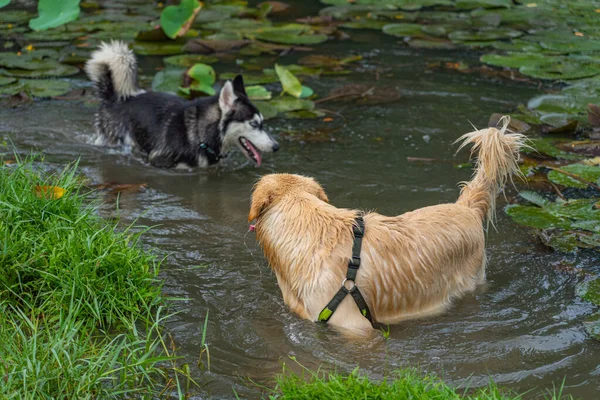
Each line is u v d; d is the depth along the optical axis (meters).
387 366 5.15
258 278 5.58
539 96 7.06
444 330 5.32
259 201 5.31
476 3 9.76
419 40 8.34
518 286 5.54
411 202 6.10
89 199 6.09
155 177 6.40
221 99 6.51
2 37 8.20
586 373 5.12
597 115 6.68
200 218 5.99
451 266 5.41
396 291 5.32
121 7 9.58
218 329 5.30
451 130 6.76
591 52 8.03
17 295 5.27
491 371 5.13
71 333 5.05
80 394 4.92
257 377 5.11
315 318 5.29
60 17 6.94
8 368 4.93
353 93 7.16
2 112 6.88
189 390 5.04
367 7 9.66
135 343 5.07
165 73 7.32
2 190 5.60
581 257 5.72
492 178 5.51
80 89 7.21
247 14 9.27
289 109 6.91
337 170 6.38
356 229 5.29
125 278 5.38
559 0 9.94
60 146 6.59
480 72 7.56
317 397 4.92
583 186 6.12
